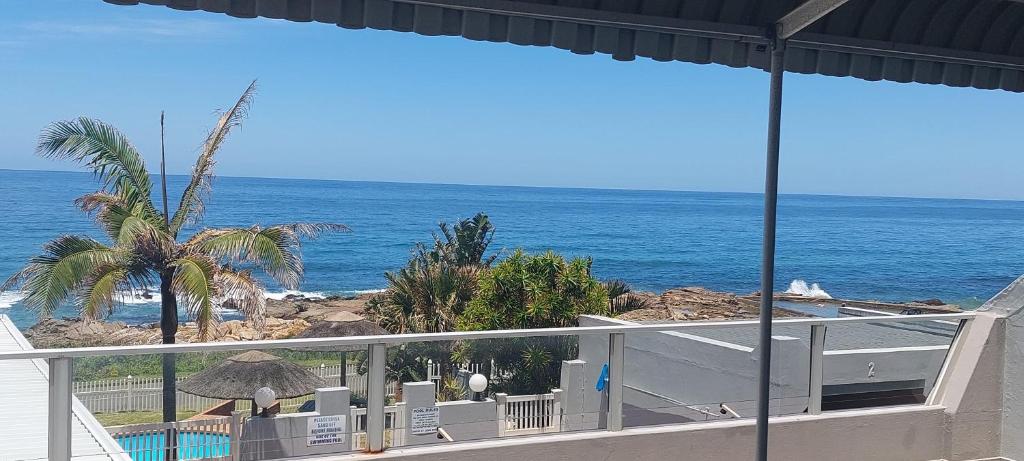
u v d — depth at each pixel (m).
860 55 5.50
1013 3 5.49
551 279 14.27
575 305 14.02
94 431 4.35
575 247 81.62
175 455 4.55
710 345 5.90
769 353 4.29
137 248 16.50
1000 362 6.55
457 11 4.50
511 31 4.59
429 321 16.86
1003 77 5.98
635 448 5.52
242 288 16.61
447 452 5.04
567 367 5.44
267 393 4.75
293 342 4.82
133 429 4.45
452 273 17.72
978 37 5.71
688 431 5.66
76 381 4.31
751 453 5.84
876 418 6.23
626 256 77.31
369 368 4.98
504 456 5.17
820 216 118.75
